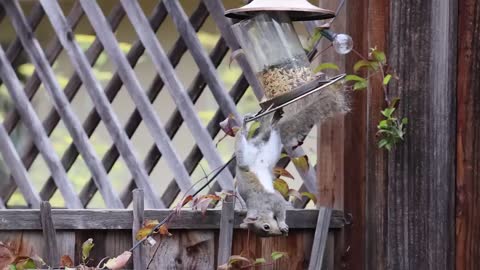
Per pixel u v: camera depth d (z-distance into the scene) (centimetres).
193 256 559
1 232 542
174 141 833
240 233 565
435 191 545
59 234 548
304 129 483
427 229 547
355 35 571
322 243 562
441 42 542
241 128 477
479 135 541
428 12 544
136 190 544
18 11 689
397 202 552
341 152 579
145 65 844
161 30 823
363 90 575
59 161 679
